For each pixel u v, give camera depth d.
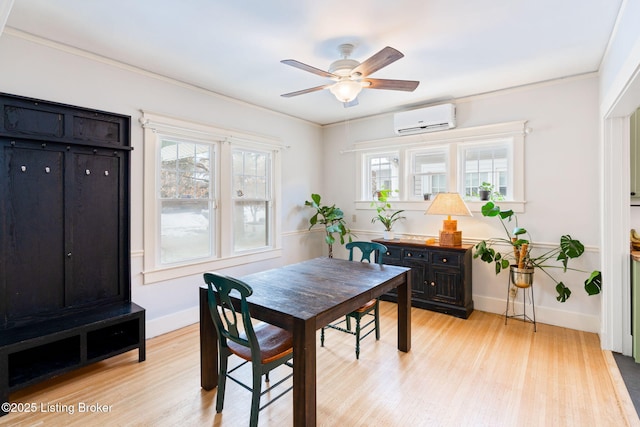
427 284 3.67
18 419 1.87
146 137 2.96
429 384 2.22
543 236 3.31
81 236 2.45
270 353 1.80
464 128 3.73
